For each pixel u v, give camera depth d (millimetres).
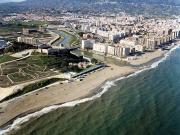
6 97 189875
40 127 151625
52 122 157625
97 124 154625
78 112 171625
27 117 164125
